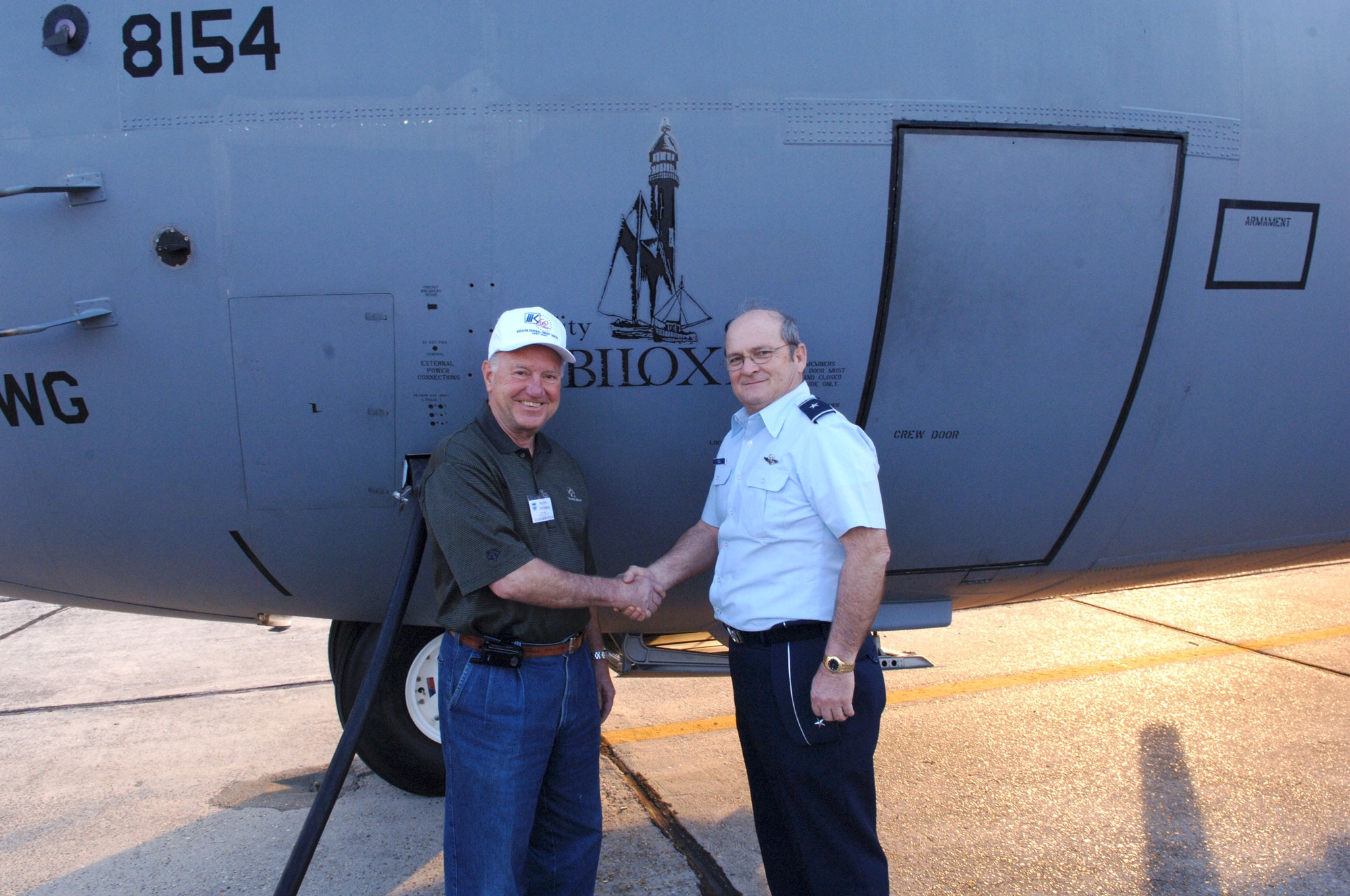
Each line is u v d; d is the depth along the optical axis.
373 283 2.04
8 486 2.21
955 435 2.29
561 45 2.05
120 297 2.03
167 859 2.66
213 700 4.10
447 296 2.05
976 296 2.18
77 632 5.27
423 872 2.59
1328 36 2.42
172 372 2.07
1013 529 2.50
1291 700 3.94
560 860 2.00
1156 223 2.26
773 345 1.81
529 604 1.76
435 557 1.83
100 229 2.02
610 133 2.05
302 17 2.02
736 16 2.09
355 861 2.64
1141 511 2.56
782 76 2.09
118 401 2.09
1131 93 2.24
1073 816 2.87
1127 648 4.73
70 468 2.17
